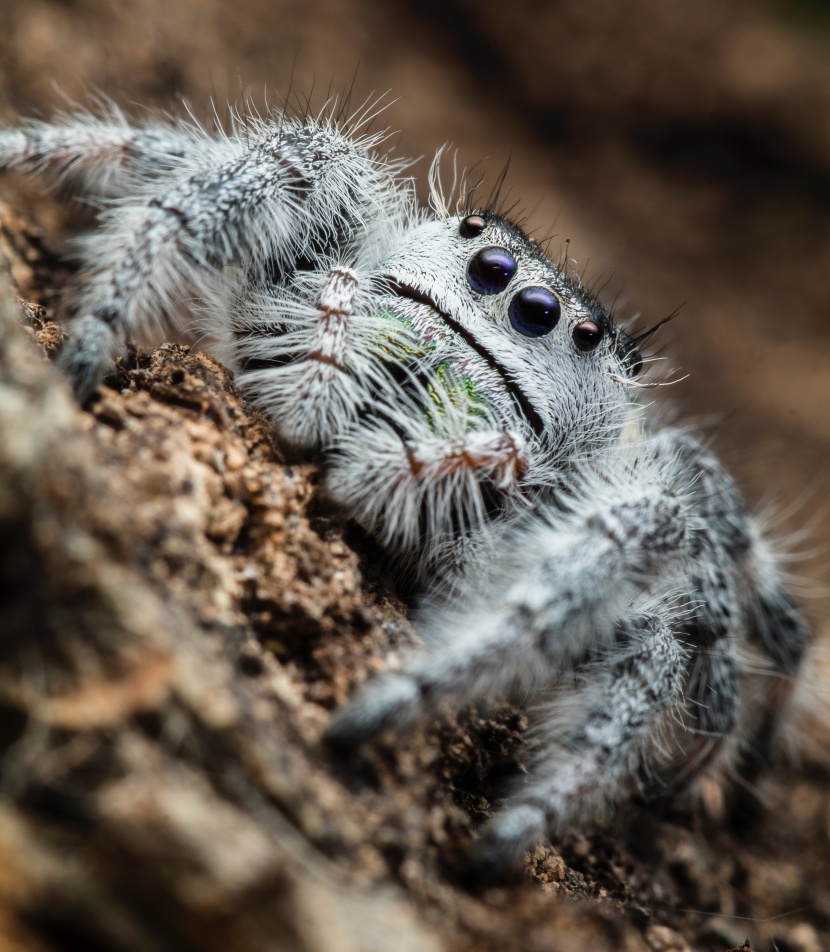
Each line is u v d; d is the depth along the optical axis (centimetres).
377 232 5
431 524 5
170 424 5
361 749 5
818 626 6
